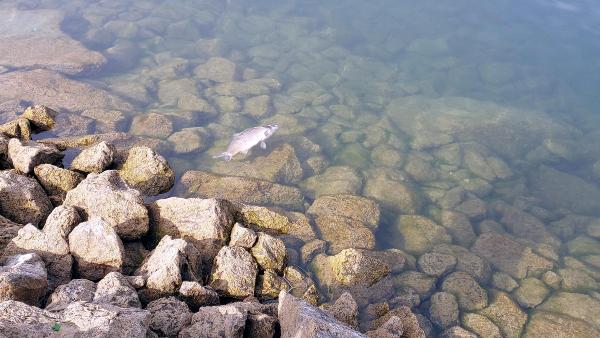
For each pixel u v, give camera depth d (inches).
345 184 161.2
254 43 249.6
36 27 233.0
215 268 115.7
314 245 134.3
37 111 160.1
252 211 136.7
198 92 200.5
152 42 238.1
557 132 209.5
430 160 185.3
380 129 194.2
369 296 126.3
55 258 107.7
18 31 227.6
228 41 248.8
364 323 118.5
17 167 134.5
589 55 255.3
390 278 133.0
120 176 131.5
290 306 97.0
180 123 178.5
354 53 248.1
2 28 229.0
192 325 94.7
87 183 122.5
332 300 123.5
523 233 159.2
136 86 199.2
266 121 189.2
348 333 88.6
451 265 139.6
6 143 139.9
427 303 130.0
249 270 116.7
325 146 182.2
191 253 113.6
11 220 120.5
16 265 96.3
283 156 166.6
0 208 120.9
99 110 176.4
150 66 219.8
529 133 207.5
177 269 106.3
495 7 297.4
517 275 142.7
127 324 84.2
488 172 183.0
